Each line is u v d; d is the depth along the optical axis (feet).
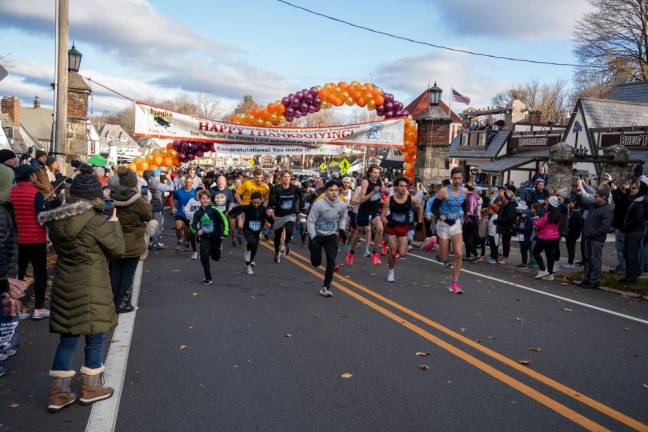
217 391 14.75
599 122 95.25
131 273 22.08
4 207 16.90
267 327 21.15
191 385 15.15
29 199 20.68
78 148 50.01
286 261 38.32
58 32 40.78
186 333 20.11
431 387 15.39
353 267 36.63
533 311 25.63
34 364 16.72
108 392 14.12
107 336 19.43
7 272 15.60
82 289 13.37
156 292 26.96
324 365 16.98
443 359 17.87
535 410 14.03
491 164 123.03
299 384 15.38
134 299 25.04
